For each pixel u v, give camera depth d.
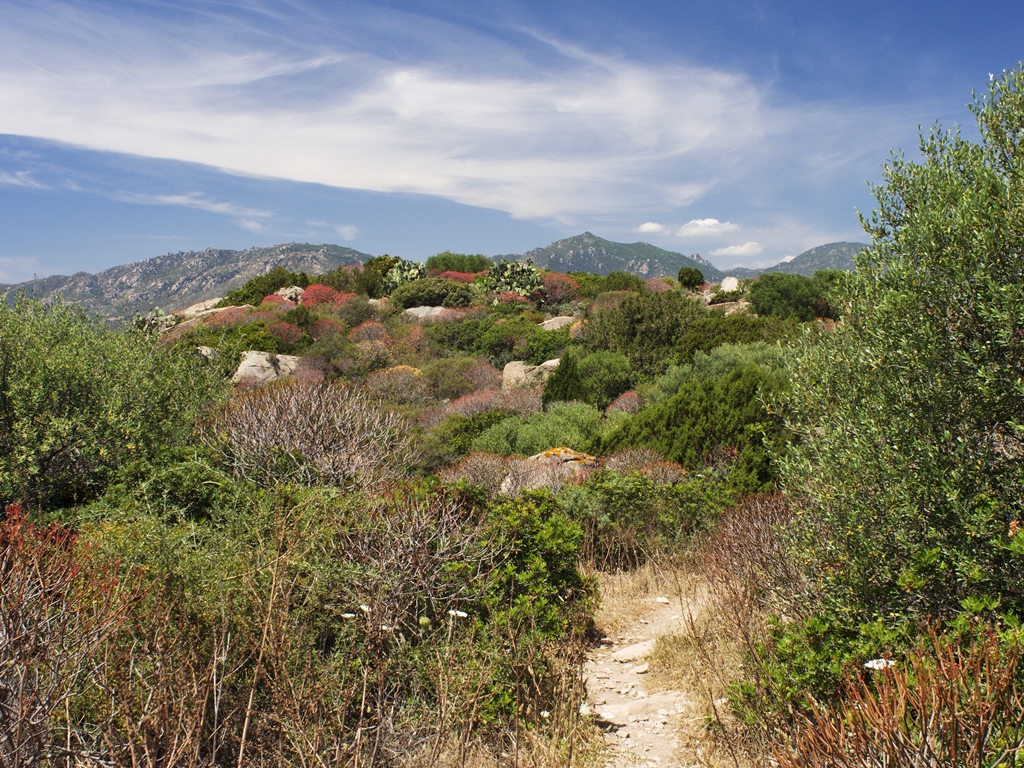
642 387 17.62
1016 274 2.90
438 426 16.45
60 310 8.02
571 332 25.36
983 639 2.16
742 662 3.73
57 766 2.52
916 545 3.00
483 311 32.00
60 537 3.78
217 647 2.71
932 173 3.39
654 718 3.84
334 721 2.96
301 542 3.60
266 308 29.84
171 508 4.79
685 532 7.39
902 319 3.24
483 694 3.42
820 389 3.80
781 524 4.32
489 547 4.40
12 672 2.39
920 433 3.13
